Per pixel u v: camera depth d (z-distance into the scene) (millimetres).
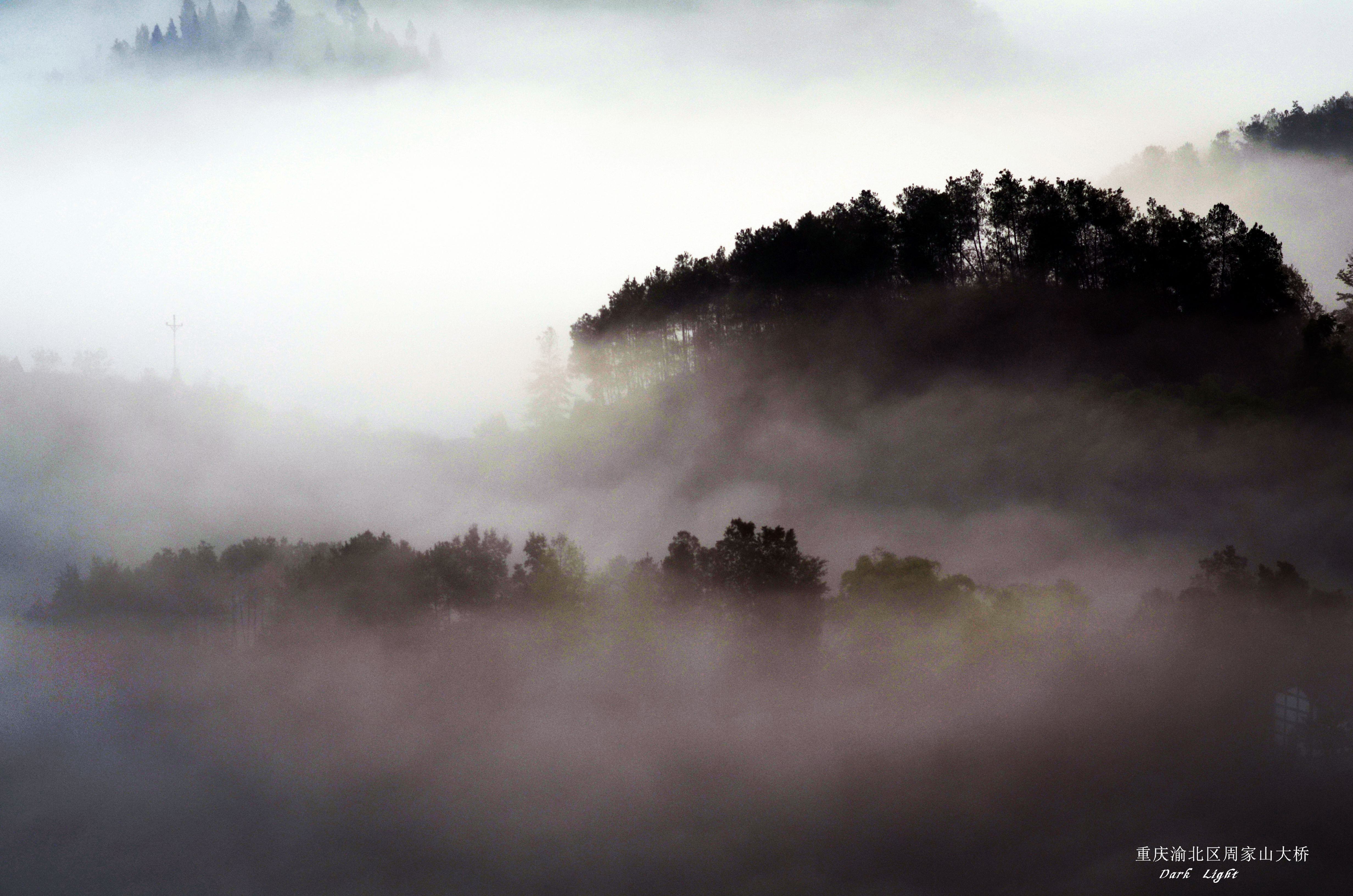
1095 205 131000
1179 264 124438
